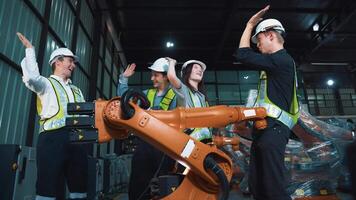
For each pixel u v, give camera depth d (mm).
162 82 2521
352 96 13148
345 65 12750
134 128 1170
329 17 9648
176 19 9727
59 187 2332
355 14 8875
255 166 1649
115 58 10586
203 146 1229
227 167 1301
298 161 3549
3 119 3363
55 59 2379
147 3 8875
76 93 2455
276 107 1597
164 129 1184
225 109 1333
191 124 1277
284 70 1624
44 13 4445
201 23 10031
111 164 5898
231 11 8992
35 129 4109
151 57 12000
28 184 2717
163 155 2158
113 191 6094
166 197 1374
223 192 1189
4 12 3420
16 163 2459
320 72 13102
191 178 1389
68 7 5566
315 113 12805
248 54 1670
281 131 1556
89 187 3971
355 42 11109
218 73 12914
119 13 9203
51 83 2207
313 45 11008
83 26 6523
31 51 2020
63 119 2148
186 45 11227
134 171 2268
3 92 3375
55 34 4789
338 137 3367
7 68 3469
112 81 9852
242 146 4238
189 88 2059
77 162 2254
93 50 7410
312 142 3490
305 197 3424
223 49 11500
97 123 1222
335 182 3564
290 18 9742
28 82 2004
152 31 10180
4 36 3414
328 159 3389
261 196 1597
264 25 1803
